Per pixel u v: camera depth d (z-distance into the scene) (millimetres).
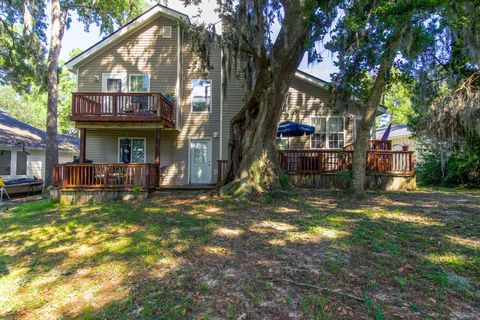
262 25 8031
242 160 9078
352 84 9734
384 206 7250
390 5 5941
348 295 2854
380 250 4051
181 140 12805
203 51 9172
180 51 12508
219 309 2684
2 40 13516
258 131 8945
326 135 12922
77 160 12547
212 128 12828
